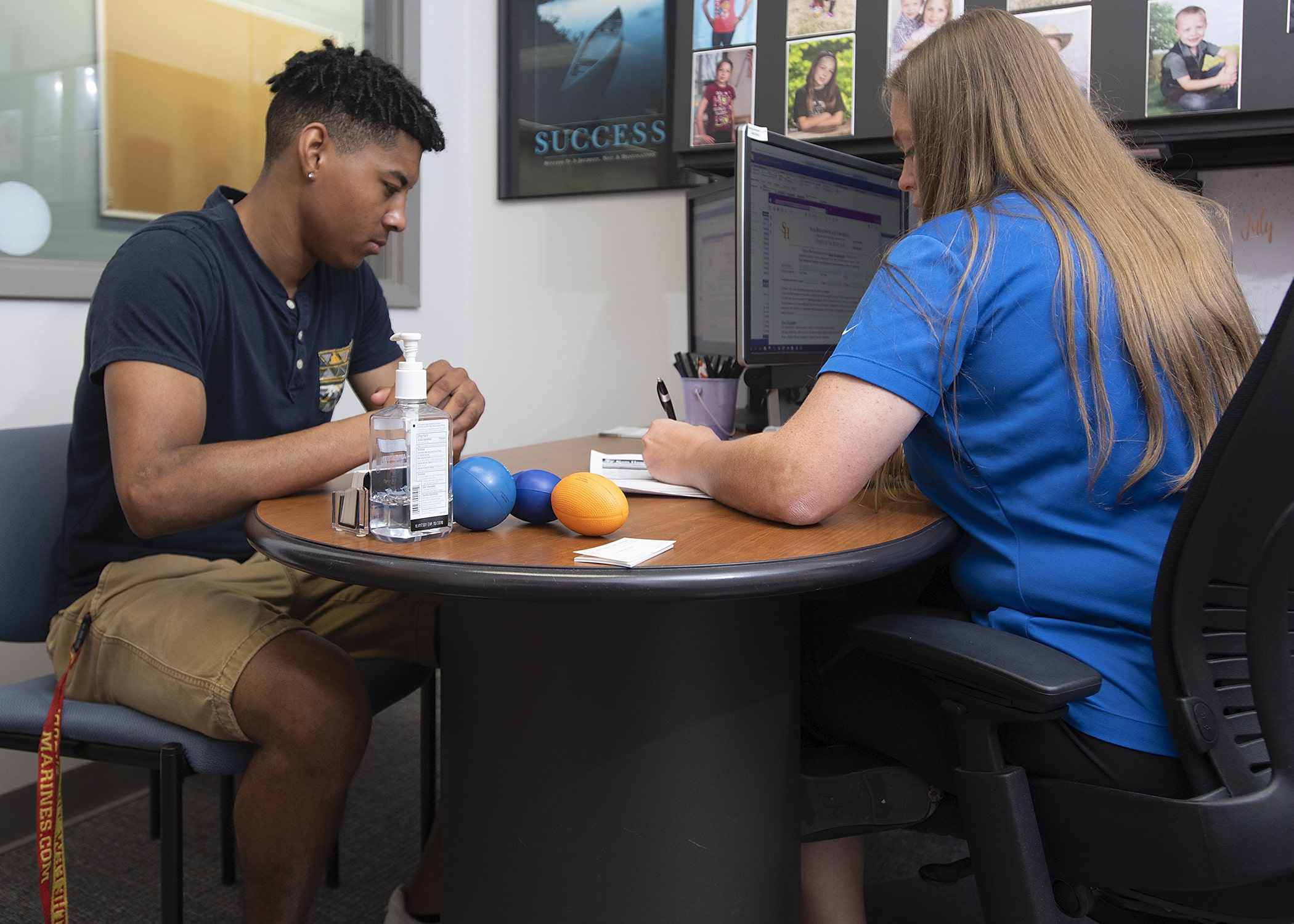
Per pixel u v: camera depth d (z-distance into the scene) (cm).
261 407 122
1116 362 75
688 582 65
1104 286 76
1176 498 76
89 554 116
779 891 89
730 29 186
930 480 89
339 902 139
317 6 207
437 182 236
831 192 169
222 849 143
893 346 78
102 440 113
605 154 226
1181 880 68
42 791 98
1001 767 74
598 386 234
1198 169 179
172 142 180
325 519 86
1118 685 74
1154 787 72
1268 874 67
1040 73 88
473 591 66
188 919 134
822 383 81
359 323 143
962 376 80
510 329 244
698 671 82
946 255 79
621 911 82
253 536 83
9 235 155
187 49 182
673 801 82
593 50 225
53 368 160
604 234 230
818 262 167
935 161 91
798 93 181
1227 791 68
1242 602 68
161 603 104
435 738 142
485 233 245
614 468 111
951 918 131
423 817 142
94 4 166
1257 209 176
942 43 93
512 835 84
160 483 94
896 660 78
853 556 72
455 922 90
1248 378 64
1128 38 157
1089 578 76
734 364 164
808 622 100
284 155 116
